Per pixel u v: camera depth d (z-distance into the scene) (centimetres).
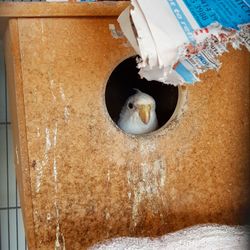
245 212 95
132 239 86
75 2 81
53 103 83
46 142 83
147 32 68
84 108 84
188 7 71
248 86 93
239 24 70
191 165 91
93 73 84
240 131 94
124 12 76
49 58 82
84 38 83
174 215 91
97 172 86
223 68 91
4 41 99
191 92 90
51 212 84
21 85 81
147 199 89
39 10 80
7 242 123
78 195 85
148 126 106
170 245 83
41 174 83
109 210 87
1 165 121
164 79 77
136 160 88
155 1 71
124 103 114
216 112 92
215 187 93
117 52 85
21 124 82
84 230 86
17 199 123
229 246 82
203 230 87
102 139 86
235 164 94
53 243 84
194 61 74
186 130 91
